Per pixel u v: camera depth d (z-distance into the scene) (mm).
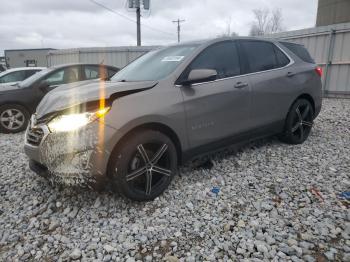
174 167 3393
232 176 3771
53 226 2896
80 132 2814
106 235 2732
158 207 3148
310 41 10320
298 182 3568
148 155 3203
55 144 2885
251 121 4145
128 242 2623
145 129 3145
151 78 3541
